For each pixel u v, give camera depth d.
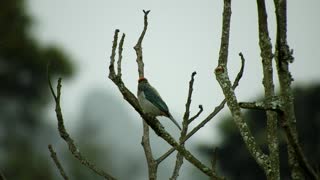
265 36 5.43
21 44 34.22
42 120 34.84
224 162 24.27
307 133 20.88
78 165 25.75
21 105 34.56
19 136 33.62
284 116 4.55
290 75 4.99
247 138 5.24
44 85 34.75
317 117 21.73
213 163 6.71
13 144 33.09
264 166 5.16
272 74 5.36
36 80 34.78
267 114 5.43
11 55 33.94
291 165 4.71
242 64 7.14
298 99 22.48
